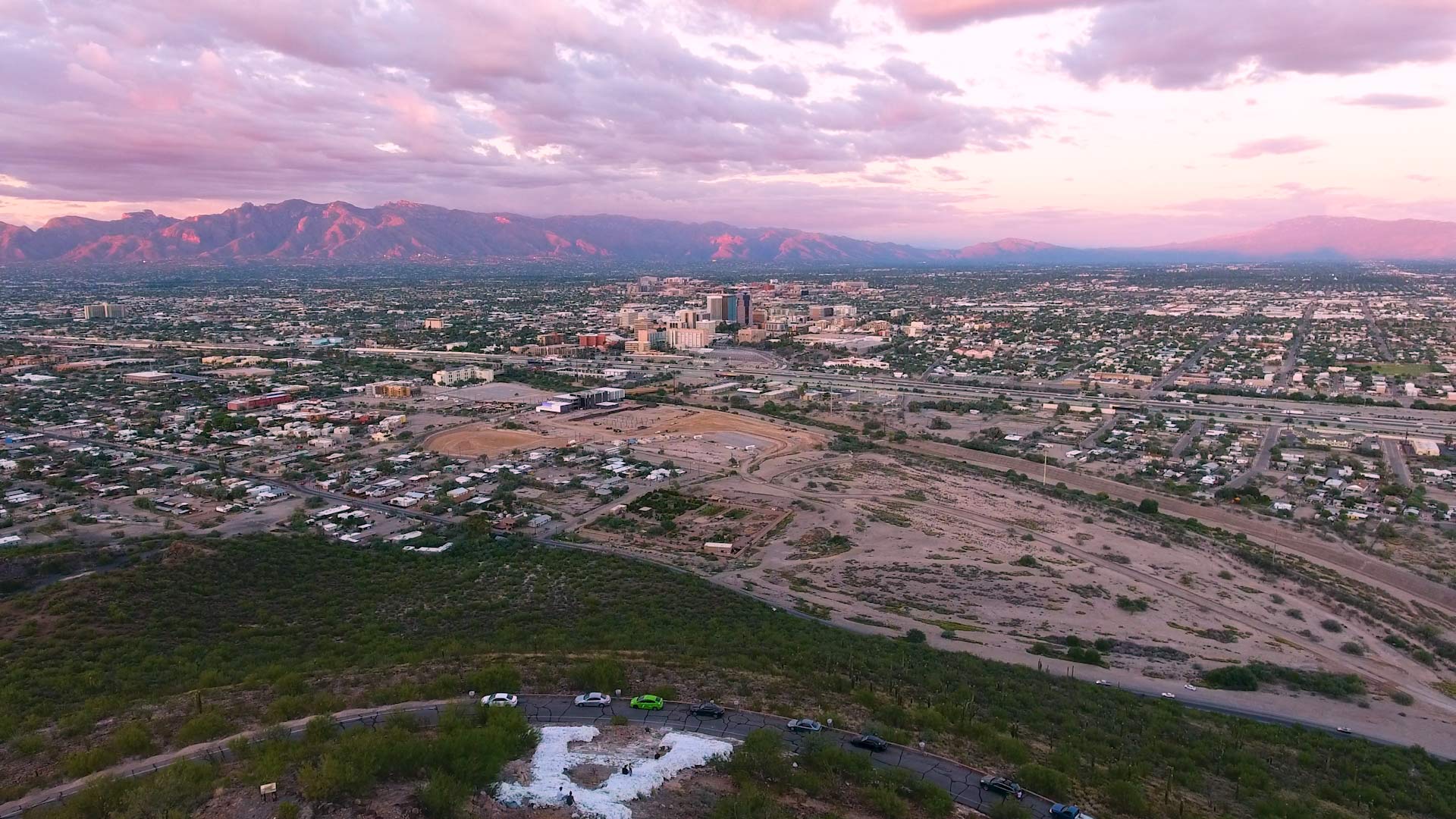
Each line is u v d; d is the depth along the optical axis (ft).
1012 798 209.97
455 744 204.44
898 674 320.91
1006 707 301.63
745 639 347.77
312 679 277.23
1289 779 267.18
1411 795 263.29
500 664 287.28
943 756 239.09
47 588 373.40
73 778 207.62
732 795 199.72
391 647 325.83
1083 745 271.28
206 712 241.14
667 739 229.45
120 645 321.32
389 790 190.90
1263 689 365.61
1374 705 356.59
